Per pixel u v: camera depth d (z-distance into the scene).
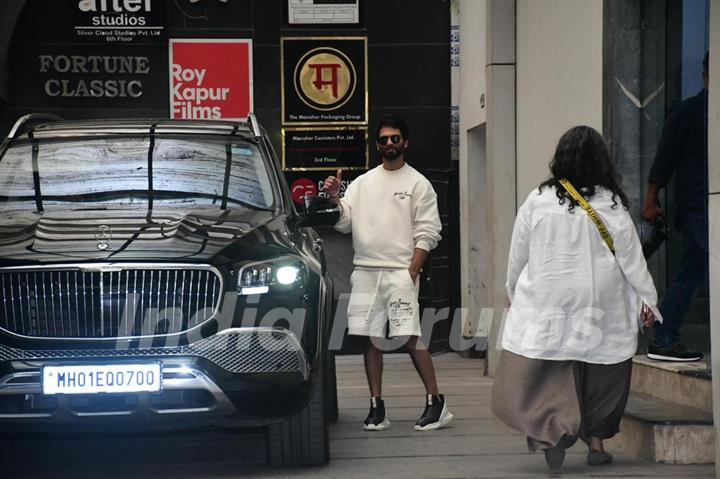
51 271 8.95
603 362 9.74
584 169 9.77
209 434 12.10
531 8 16.45
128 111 22.41
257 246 9.45
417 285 12.35
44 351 8.84
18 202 10.62
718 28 9.20
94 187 10.85
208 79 22.50
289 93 22.56
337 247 22.70
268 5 22.56
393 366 19.55
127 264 8.96
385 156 12.30
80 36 22.20
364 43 22.62
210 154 11.44
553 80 15.38
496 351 17.56
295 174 22.56
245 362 9.03
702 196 11.93
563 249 9.71
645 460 10.48
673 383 11.53
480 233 21.20
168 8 22.39
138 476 9.98
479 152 21.20
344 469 10.14
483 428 12.47
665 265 13.32
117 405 8.93
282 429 9.99
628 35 13.05
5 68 21.70
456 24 22.56
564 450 9.72
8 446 11.50
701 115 11.96
